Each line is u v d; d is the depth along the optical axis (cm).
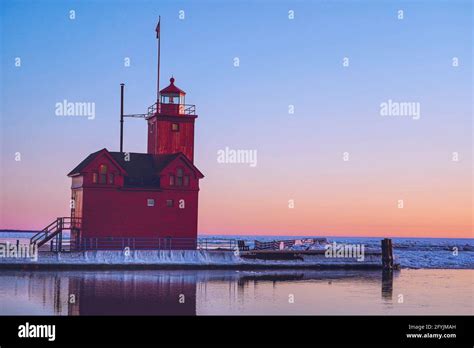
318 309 4084
